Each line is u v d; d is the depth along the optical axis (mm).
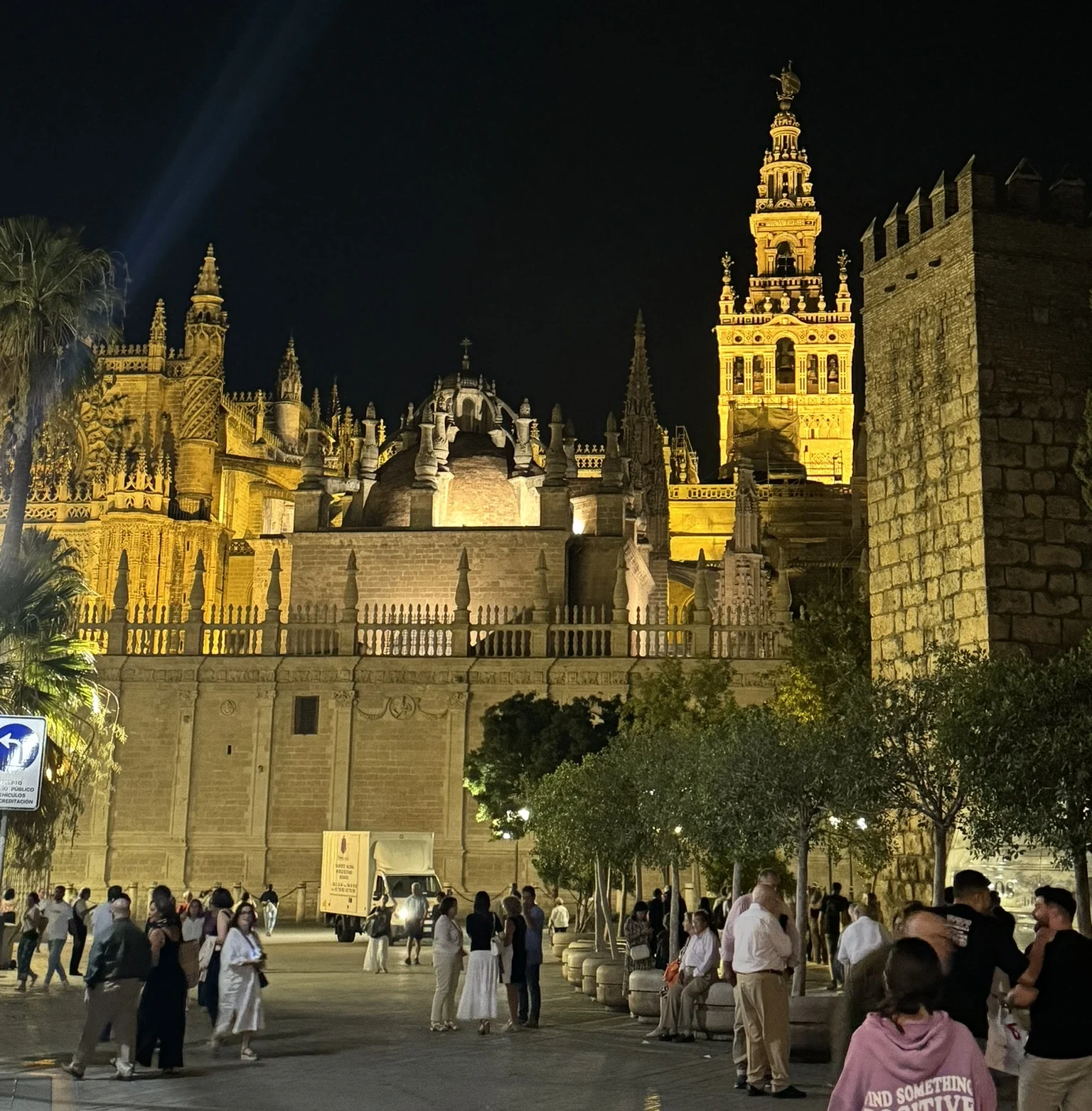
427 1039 22703
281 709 64875
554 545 70688
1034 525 30656
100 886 63250
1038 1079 10734
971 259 31406
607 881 39094
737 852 24578
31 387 41938
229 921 21859
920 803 25000
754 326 131375
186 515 83250
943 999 8078
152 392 87750
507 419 92688
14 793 18203
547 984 34750
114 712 64875
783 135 141500
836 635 46688
